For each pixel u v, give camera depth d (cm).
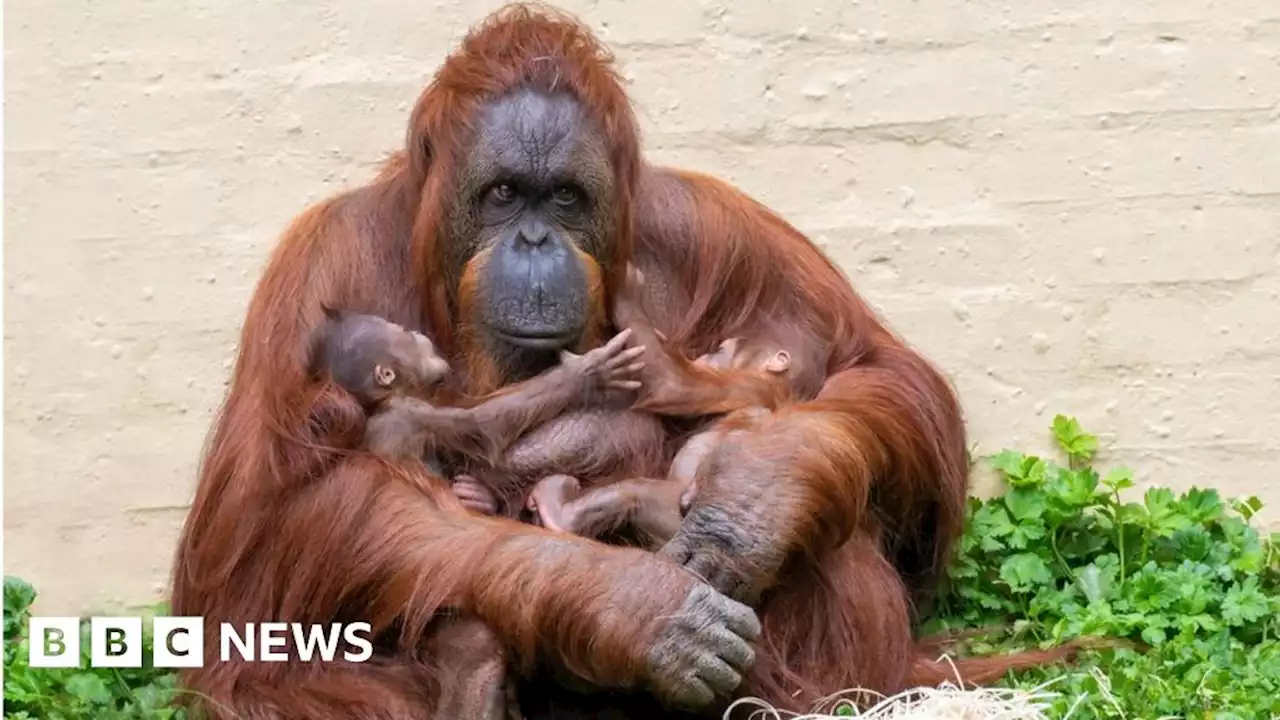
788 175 878
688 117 876
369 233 721
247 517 657
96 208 876
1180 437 879
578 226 680
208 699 659
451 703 627
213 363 881
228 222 879
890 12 873
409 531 640
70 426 879
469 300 679
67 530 880
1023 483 832
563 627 617
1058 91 872
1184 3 868
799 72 875
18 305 875
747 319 746
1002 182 876
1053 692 678
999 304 877
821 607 672
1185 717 669
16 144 872
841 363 741
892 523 730
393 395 675
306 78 876
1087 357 877
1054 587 794
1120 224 874
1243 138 870
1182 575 773
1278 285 872
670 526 668
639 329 701
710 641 616
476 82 681
